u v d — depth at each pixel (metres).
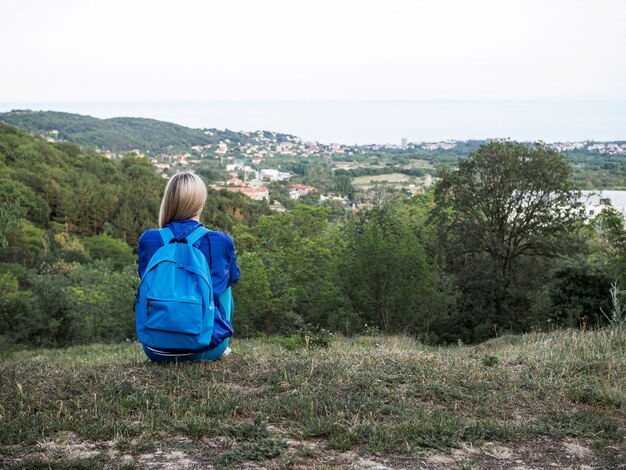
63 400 3.50
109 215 85.38
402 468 2.68
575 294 21.39
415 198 43.31
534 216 28.80
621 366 4.29
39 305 25.11
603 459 2.81
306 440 2.99
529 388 3.86
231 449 2.81
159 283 3.67
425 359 4.54
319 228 33.12
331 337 7.17
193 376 3.86
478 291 28.30
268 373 3.98
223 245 3.86
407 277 23.06
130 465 2.61
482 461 2.79
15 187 72.25
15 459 2.70
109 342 26.20
